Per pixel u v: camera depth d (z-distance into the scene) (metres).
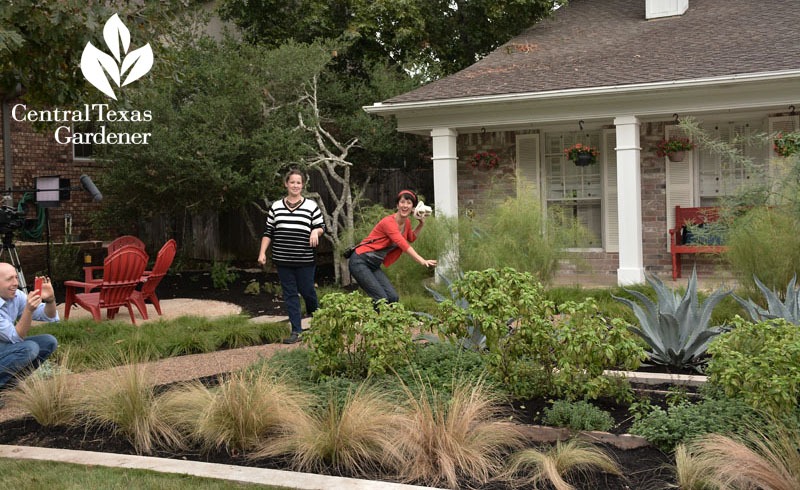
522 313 4.64
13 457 3.82
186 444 4.12
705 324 5.65
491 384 4.64
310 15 15.06
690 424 3.82
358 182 14.96
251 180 12.12
